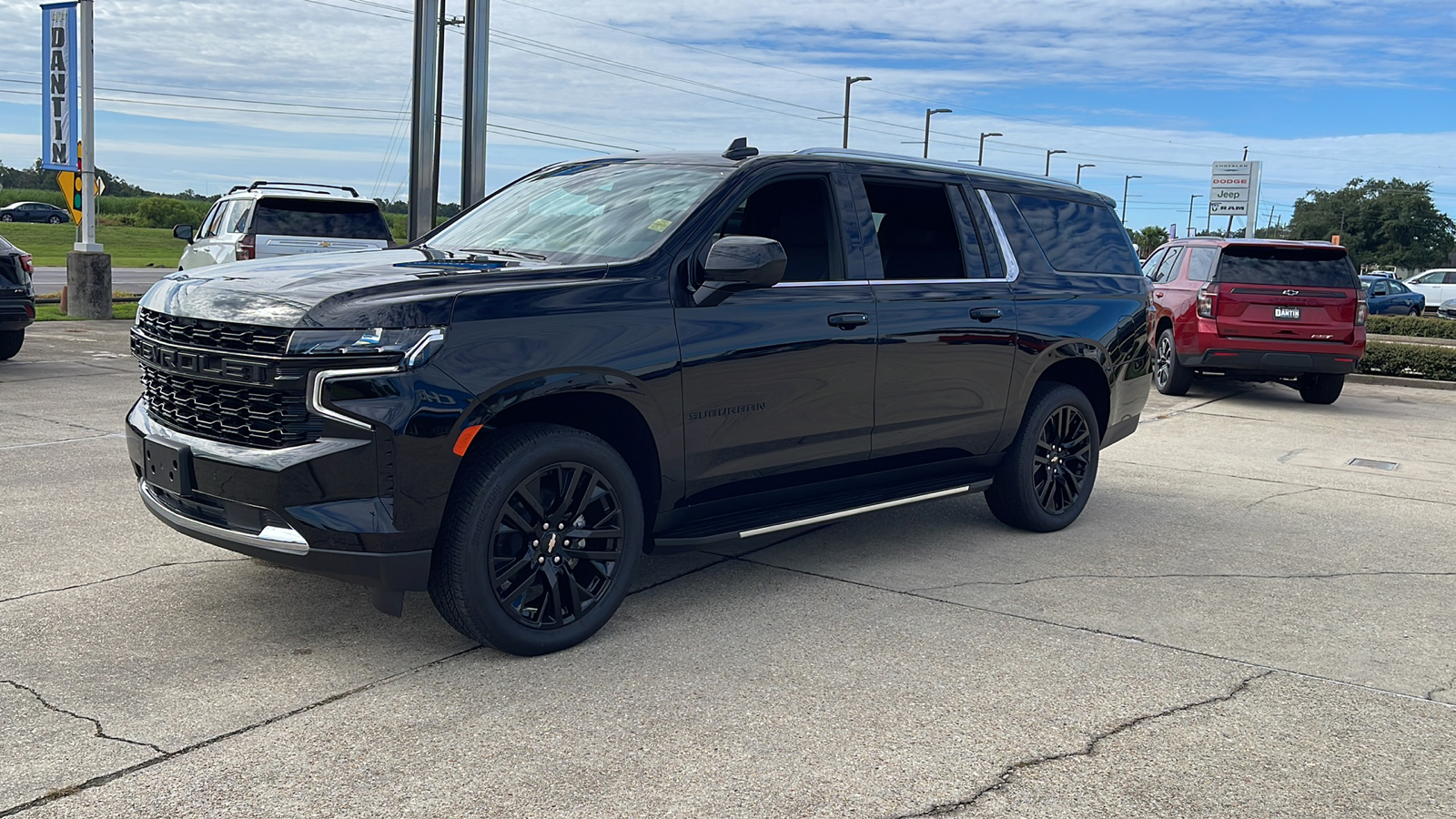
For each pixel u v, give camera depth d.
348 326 3.56
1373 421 11.55
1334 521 6.67
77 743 3.22
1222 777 3.22
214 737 3.29
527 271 4.02
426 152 20.52
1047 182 6.33
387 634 4.20
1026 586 5.11
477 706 3.57
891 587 5.03
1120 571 5.41
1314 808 3.06
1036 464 6.05
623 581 4.24
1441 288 42.53
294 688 3.67
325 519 3.57
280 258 4.51
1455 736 3.56
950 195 5.61
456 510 3.74
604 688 3.75
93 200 17.97
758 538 5.88
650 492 4.39
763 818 2.91
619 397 4.05
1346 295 12.24
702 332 4.30
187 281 4.06
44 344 13.98
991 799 3.06
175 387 4.01
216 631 4.17
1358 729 3.60
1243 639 4.45
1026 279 5.86
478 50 19.66
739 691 3.76
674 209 4.52
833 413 4.84
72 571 4.82
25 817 2.79
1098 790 3.13
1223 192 47.44
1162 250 14.38
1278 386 14.88
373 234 14.55
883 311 5.02
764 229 4.78
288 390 3.60
